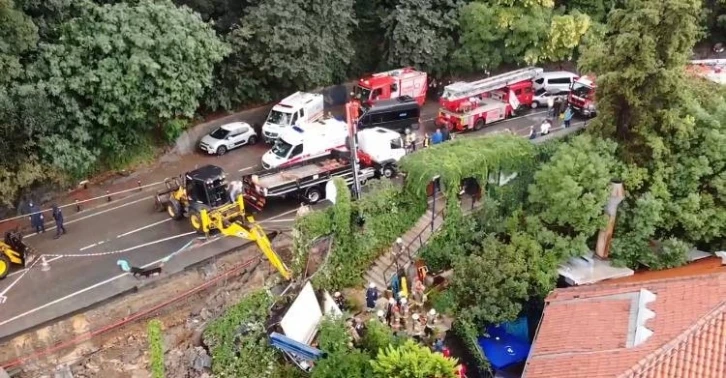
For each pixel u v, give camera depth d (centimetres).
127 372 2334
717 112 2789
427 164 2809
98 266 2581
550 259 2709
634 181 2706
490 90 3984
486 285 2595
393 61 4228
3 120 2658
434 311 2647
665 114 2666
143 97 3097
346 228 2703
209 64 3344
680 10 2455
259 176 3020
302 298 2503
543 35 4131
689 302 2019
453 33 4356
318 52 3772
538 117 4156
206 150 3606
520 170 2980
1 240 2680
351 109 2839
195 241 2753
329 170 3088
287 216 3009
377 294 2686
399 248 2859
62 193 3103
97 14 3016
